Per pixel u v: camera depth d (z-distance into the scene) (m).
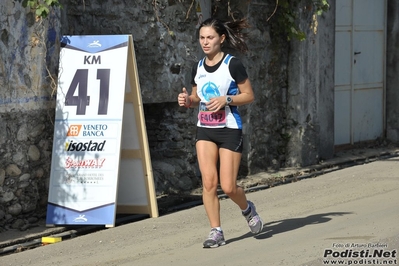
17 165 16.02
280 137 23.39
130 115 16.83
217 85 13.63
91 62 16.58
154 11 19.31
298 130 23.28
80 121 16.36
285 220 16.28
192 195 19.53
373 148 27.19
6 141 15.71
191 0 20.25
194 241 14.73
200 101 13.90
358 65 26.77
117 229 16.05
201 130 13.88
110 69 16.44
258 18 22.16
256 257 13.09
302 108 23.28
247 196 19.56
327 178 22.06
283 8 22.56
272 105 22.95
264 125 22.67
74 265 13.31
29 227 15.97
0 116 15.52
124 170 17.09
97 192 16.03
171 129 20.38
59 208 16.11
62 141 16.38
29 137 16.27
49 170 16.83
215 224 14.05
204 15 20.95
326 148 24.58
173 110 20.38
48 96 16.70
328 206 17.70
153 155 20.48
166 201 18.56
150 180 16.98
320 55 23.98
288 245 13.88
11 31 15.62
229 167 13.70
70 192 16.14
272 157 23.11
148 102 19.25
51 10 16.55
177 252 13.86
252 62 22.06
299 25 22.92
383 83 27.94
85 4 17.83
